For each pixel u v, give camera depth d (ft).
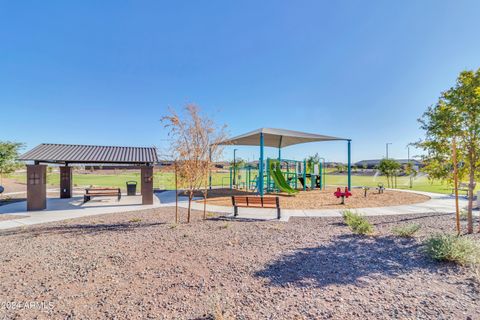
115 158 37.99
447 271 11.60
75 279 11.12
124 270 12.05
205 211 27.78
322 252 14.55
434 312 8.21
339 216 26.37
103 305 8.97
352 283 10.55
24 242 16.88
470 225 18.16
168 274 11.55
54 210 31.58
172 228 20.48
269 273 11.62
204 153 24.07
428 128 18.66
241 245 15.88
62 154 37.22
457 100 16.99
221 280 10.91
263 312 8.39
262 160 43.70
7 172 53.11
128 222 23.39
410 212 28.53
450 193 48.34
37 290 10.14
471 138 17.26
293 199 40.81
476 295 9.30
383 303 8.86
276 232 19.20
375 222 23.24
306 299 9.24
